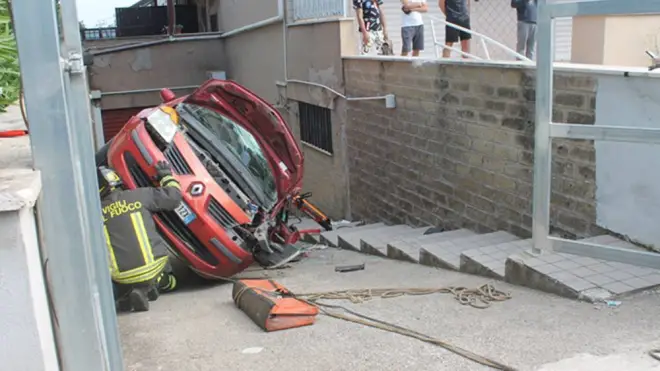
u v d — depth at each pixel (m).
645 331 3.60
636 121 5.04
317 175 12.08
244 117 8.21
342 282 5.95
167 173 6.36
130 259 5.23
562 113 5.79
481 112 7.18
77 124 2.36
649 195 4.94
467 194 7.67
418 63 8.30
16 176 1.83
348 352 3.69
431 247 6.45
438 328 4.01
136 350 4.06
